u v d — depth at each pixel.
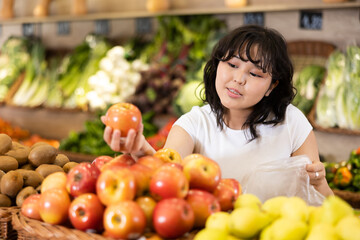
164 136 3.17
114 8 4.48
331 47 3.29
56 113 4.47
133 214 0.99
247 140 1.75
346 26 3.29
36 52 4.70
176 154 1.25
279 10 3.52
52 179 1.20
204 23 3.77
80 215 1.06
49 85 4.56
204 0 3.94
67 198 1.12
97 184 1.06
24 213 1.18
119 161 1.20
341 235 0.90
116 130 1.13
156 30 4.23
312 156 1.81
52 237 1.08
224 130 1.77
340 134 3.10
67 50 4.77
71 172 1.13
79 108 4.04
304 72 3.22
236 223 0.97
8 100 4.56
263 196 1.50
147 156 1.17
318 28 3.40
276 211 1.04
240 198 1.12
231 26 3.79
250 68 1.51
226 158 1.76
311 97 3.12
